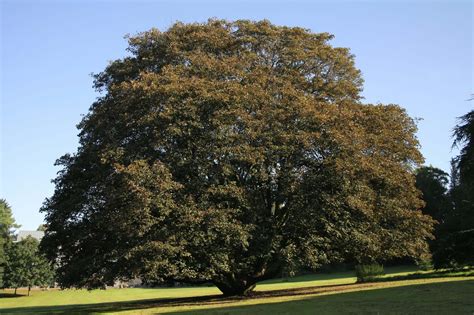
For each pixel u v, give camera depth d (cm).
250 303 2192
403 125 3089
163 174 2253
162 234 2242
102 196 2486
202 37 2828
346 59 3169
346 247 2706
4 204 8181
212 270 2389
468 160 3103
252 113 2570
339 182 2427
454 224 5503
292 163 2508
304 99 2578
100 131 2706
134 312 2073
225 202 2428
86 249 2648
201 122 2423
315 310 1628
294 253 2575
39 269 7069
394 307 1547
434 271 3300
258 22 3036
